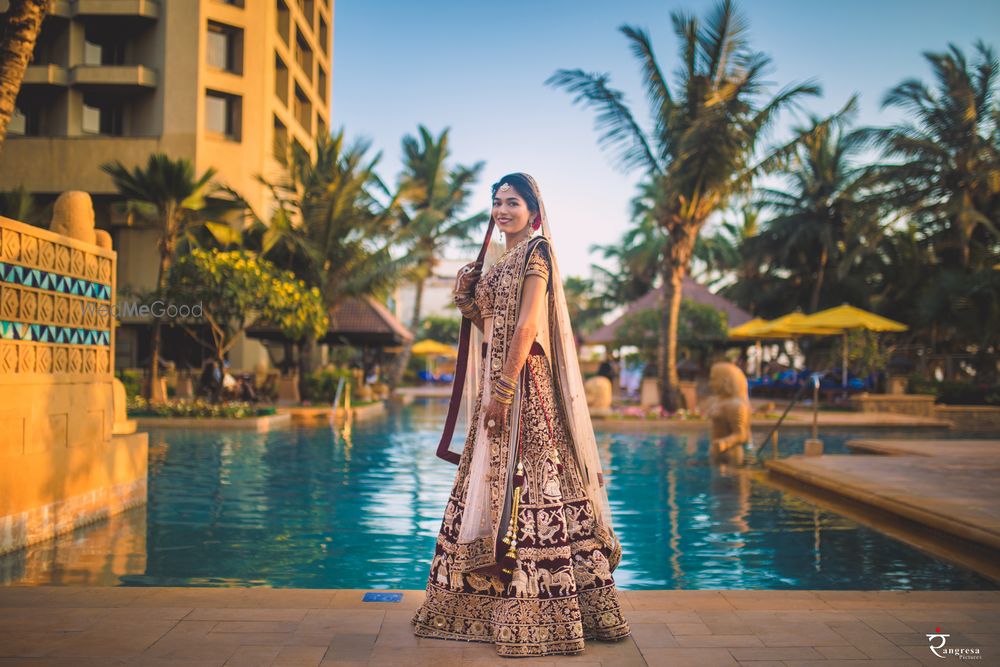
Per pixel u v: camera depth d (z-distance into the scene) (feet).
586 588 8.09
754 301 104.27
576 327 135.95
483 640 7.99
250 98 78.79
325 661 7.41
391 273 67.51
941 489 19.49
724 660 7.52
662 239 116.26
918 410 55.62
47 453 15.24
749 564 14.16
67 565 13.51
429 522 17.85
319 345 93.76
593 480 8.49
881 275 87.92
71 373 16.07
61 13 74.08
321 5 107.96
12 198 55.77
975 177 73.26
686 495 22.08
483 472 8.08
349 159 64.59
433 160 93.20
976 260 73.87
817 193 96.48
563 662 7.45
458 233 90.94
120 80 74.18
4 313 13.62
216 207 54.39
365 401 68.80
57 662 7.34
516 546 7.80
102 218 77.51
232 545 15.34
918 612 9.14
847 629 8.49
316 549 15.10
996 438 41.45
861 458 26.66
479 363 9.14
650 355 73.82
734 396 30.48
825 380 70.08
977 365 70.59
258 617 8.81
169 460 29.32
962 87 73.05
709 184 48.83
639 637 8.20
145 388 50.34
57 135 75.92
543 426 8.19
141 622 8.62
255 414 46.29
